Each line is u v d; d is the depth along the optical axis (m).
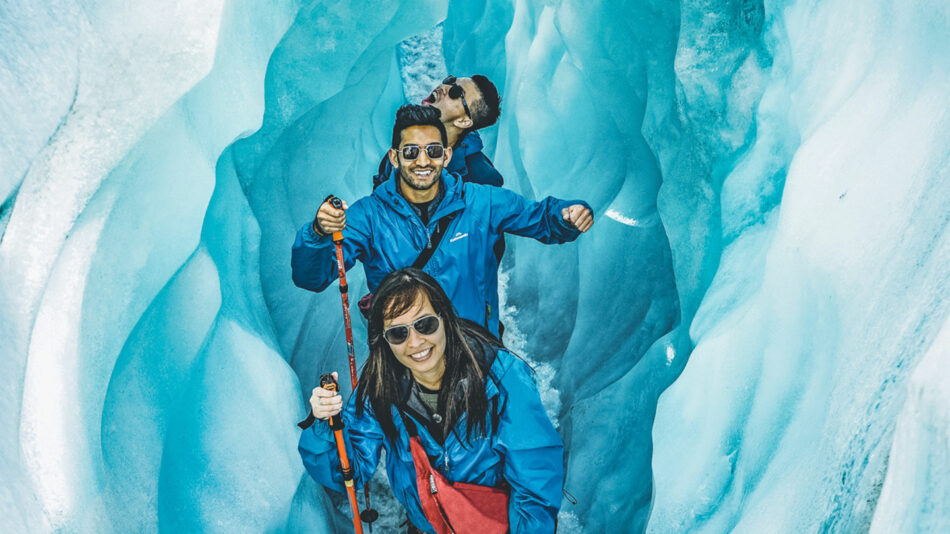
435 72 6.59
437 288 1.62
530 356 3.94
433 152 2.26
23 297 1.56
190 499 2.03
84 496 1.56
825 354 1.64
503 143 5.20
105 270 1.67
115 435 1.73
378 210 2.40
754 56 2.31
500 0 5.58
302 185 3.38
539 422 1.70
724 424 2.09
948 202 1.31
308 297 3.25
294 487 2.43
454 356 1.64
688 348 2.62
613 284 3.33
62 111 1.66
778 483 1.68
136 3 1.83
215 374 2.30
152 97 1.81
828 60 1.91
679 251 2.72
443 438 1.70
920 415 1.14
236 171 2.85
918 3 1.54
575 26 3.61
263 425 2.41
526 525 1.70
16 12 1.61
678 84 2.54
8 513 1.47
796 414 1.74
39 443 1.53
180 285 2.10
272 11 2.49
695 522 2.09
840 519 1.35
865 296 1.50
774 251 1.93
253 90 2.35
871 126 1.65
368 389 1.71
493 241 2.44
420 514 1.81
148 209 1.81
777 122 2.17
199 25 1.89
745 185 2.26
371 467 1.88
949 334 1.16
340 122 3.65
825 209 1.73
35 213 1.60
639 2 2.96
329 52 3.12
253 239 2.86
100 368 1.65
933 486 1.09
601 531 2.78
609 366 3.21
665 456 2.29
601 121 3.68
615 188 3.53
